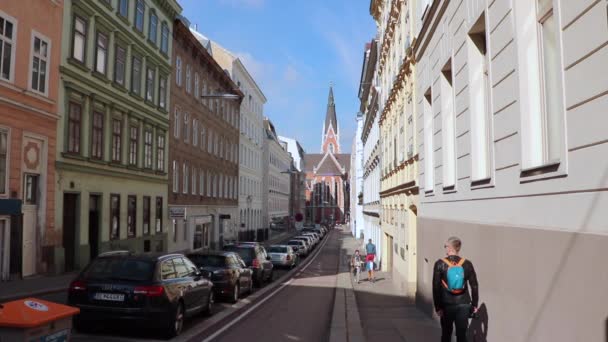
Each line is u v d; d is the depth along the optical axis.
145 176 29.66
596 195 4.46
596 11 4.45
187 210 37.91
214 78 45.84
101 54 24.67
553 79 5.65
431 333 10.95
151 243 30.52
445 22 10.56
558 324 5.07
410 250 17.48
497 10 7.07
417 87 14.91
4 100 17.48
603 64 4.34
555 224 5.30
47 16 20.14
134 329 10.95
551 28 5.71
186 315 11.40
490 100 7.40
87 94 23.09
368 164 46.28
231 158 53.34
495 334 7.06
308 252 49.34
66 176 21.48
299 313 14.69
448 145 10.82
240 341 10.38
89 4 23.16
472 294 7.09
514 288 6.33
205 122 43.16
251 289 19.97
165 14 33.00
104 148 24.84
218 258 17.16
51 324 5.51
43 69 19.98
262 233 69.19
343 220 150.12
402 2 19.34
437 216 11.62
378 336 10.60
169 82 33.91
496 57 7.14
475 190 8.27
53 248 20.39
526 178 6.07
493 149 7.30
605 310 4.17
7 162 17.78
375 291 20.67
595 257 4.36
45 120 20.00
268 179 77.81
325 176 151.38
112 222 25.70
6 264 17.91
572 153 4.93
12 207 17.52
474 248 8.20
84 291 10.09
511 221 6.60
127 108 27.28
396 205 22.19
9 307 5.35
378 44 30.73
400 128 20.31
